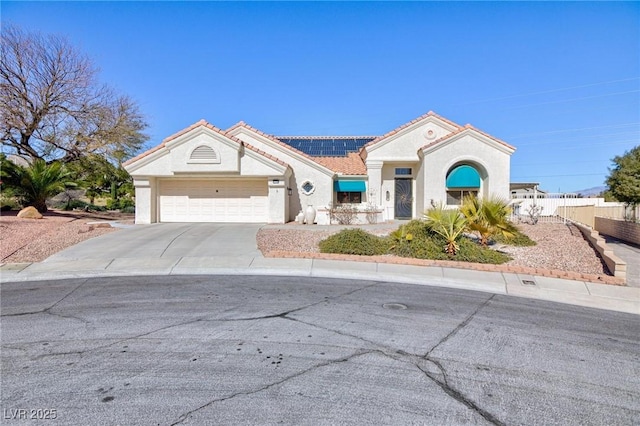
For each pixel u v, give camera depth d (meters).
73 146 28.83
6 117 25.00
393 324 7.01
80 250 13.89
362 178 26.45
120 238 16.19
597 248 14.14
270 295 8.91
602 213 26.48
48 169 25.69
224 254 13.42
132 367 5.10
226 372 4.98
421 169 25.34
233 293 9.05
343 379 4.85
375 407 4.23
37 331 6.44
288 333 6.43
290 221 24.64
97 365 5.15
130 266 11.95
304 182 25.36
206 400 4.30
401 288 9.92
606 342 6.45
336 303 8.32
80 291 9.20
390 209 27.25
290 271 11.54
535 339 6.47
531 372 5.21
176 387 4.58
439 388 4.69
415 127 26.38
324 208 23.25
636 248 17.47
